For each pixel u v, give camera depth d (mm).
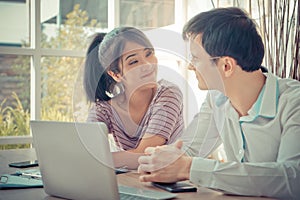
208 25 1556
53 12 4266
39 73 4191
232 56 1579
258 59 1614
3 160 2096
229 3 3475
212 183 1325
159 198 1182
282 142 1496
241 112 1716
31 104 4227
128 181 1448
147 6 4578
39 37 4195
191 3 4379
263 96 1648
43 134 1224
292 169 1325
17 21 4219
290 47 2436
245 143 1722
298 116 1515
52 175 1243
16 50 4133
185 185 1358
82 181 1151
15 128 4176
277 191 1292
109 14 4461
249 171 1306
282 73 2400
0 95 4141
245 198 1236
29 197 1265
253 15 2980
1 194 1310
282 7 2441
